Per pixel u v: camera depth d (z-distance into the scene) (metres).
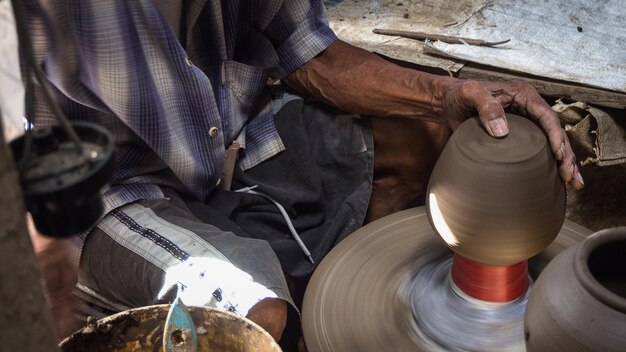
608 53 2.41
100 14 1.88
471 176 1.54
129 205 2.01
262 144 2.35
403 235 1.96
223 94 2.24
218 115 2.11
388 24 2.69
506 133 1.58
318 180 2.33
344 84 2.26
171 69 2.00
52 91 1.93
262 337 1.52
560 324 1.25
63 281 1.81
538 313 1.30
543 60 2.39
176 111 2.04
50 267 1.79
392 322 1.76
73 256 2.00
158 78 1.99
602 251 1.30
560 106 2.24
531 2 2.71
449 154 1.60
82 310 2.04
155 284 1.83
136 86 1.97
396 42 2.57
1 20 1.63
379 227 2.00
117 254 1.92
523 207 1.51
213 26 2.12
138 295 1.90
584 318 1.22
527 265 1.76
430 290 1.78
